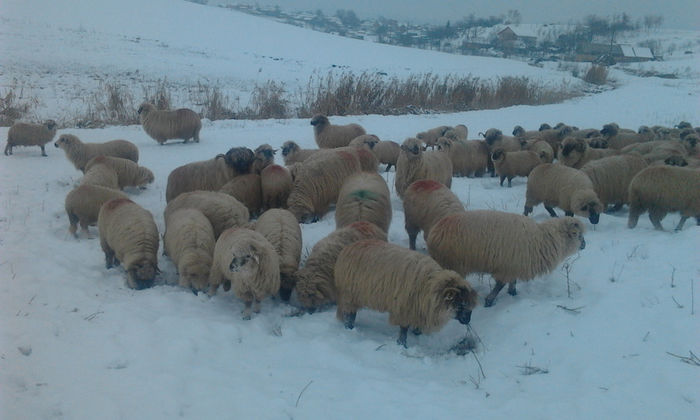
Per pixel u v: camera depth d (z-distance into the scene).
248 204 9.34
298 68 36.69
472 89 26.81
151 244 6.85
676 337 4.81
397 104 24.06
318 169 9.08
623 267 6.51
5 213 8.76
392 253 5.57
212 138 15.53
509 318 5.82
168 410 4.13
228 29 55.84
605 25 77.31
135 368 4.68
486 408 4.27
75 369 4.57
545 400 4.27
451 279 5.25
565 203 8.40
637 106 28.66
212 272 6.59
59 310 5.65
